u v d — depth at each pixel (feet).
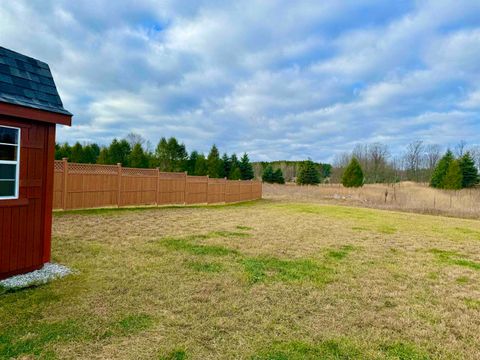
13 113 12.17
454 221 43.09
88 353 8.07
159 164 105.81
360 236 27.61
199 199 53.72
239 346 8.81
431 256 21.50
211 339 9.13
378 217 43.06
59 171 31.63
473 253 23.02
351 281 15.19
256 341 9.13
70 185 32.60
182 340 8.97
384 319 11.12
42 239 14.32
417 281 15.87
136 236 22.76
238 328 9.90
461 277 16.92
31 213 13.69
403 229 32.99
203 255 18.37
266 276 15.23
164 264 16.25
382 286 14.76
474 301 13.42
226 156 135.54
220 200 60.90
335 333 9.88
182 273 14.94
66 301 11.14
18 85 13.25
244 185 72.79
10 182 12.82
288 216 39.78
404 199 79.97
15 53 14.33
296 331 9.89
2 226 12.49
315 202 72.84
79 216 29.96
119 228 25.43
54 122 13.91
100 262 15.98
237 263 17.10
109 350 8.26
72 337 8.78
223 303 11.77
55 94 15.05
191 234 24.56
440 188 93.56
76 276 13.73
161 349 8.44
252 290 13.28
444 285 15.42
